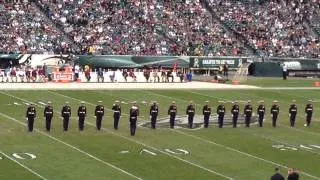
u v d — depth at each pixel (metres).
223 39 173.62
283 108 116.19
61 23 162.25
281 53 177.38
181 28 171.75
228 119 101.25
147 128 91.38
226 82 150.75
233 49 172.25
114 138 83.69
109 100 116.38
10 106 105.94
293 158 76.25
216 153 77.38
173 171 68.38
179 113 105.50
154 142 82.12
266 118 103.94
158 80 147.12
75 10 165.62
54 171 66.81
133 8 171.12
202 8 179.50
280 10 187.00
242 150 79.56
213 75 162.50
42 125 90.81
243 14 182.25
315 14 190.25
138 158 73.44
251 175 67.81
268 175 68.00
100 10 167.75
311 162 74.50
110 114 102.38
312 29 187.25
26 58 148.25
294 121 97.94
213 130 91.69
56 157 72.75
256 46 176.00
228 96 127.19
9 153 73.94
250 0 186.25
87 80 143.12
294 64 170.75
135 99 118.62
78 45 158.25
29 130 86.00
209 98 123.75
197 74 162.00
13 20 158.00
